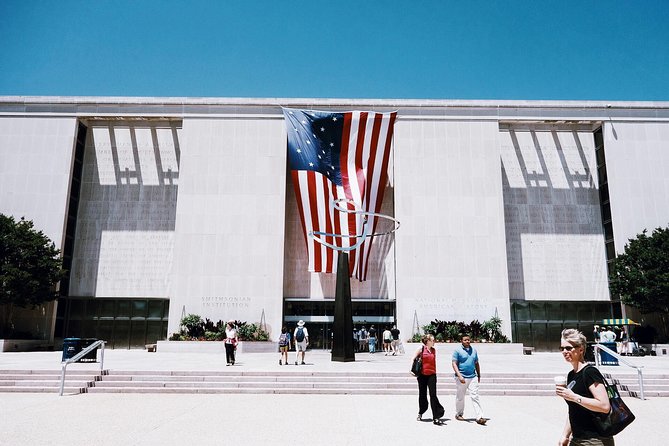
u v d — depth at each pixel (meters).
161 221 38.94
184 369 17.45
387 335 32.81
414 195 37.66
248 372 16.64
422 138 38.53
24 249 32.62
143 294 37.94
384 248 38.62
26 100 38.25
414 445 8.29
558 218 39.38
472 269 36.53
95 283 37.94
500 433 9.35
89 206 39.03
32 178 37.16
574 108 38.97
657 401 14.16
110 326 37.59
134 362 21.75
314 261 34.75
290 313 37.66
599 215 39.44
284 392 15.39
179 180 37.62
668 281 31.45
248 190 37.69
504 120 38.88
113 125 40.19
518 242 38.97
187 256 36.53
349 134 36.06
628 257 34.31
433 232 37.09
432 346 10.80
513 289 38.28
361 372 16.83
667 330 35.56
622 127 38.69
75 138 38.28
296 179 35.66
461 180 37.94
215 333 34.09
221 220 37.16
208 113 38.78
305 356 28.69
